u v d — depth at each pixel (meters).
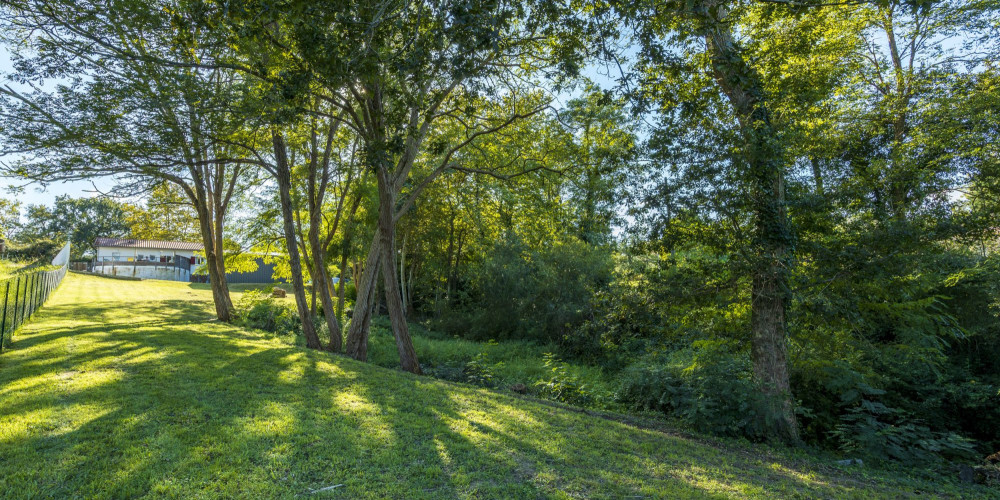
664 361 14.05
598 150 14.22
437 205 27.70
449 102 13.83
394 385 9.46
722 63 9.38
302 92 8.77
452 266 30.92
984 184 12.11
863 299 11.31
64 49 10.20
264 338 16.17
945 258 12.91
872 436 10.02
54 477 4.41
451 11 6.55
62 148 12.19
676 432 9.70
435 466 5.30
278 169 15.40
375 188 20.92
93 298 25.39
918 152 13.55
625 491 5.10
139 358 9.83
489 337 24.81
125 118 11.90
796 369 11.92
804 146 11.83
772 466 7.43
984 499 7.30
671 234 10.84
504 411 8.29
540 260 23.80
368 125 12.75
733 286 10.78
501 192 21.44
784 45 11.36
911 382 13.73
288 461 5.13
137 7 9.94
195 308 25.12
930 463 9.59
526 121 16.25
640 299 11.61
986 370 15.12
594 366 19.45
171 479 4.50
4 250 50.78
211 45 9.30
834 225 11.56
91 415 6.07
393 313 14.20
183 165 13.69
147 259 58.44
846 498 6.02
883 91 17.11
